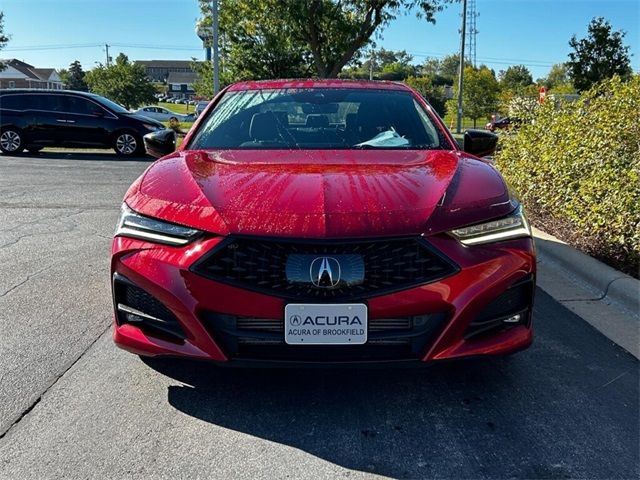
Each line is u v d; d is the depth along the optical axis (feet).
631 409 9.11
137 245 8.70
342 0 77.30
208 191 8.96
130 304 8.87
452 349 8.33
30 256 17.40
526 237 8.98
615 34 76.74
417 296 8.09
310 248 8.00
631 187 15.80
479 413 8.96
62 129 48.91
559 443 8.19
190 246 8.33
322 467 7.64
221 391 9.53
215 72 52.13
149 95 215.51
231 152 11.24
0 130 48.98
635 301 13.29
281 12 76.59
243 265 8.13
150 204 8.97
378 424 8.64
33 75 285.02
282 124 12.42
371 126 12.44
